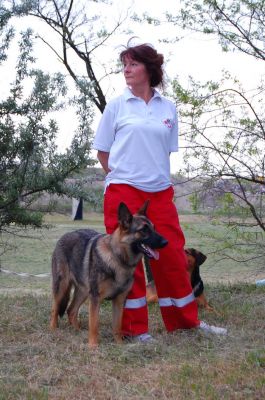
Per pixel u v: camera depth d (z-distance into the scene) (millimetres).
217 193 7535
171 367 4844
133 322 5781
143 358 5133
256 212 7797
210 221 7824
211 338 5684
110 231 5754
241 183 7586
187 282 5918
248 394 4250
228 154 7406
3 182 7172
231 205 7656
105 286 5570
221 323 6527
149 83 5766
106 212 5832
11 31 7195
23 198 7340
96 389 4391
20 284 10852
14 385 4422
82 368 4844
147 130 5621
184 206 7832
